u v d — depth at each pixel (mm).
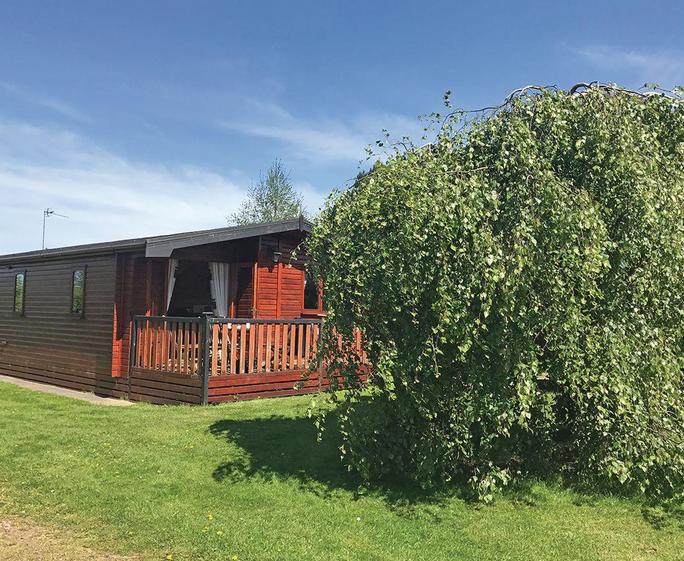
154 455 6160
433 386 4762
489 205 4629
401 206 4547
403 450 5328
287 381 10008
